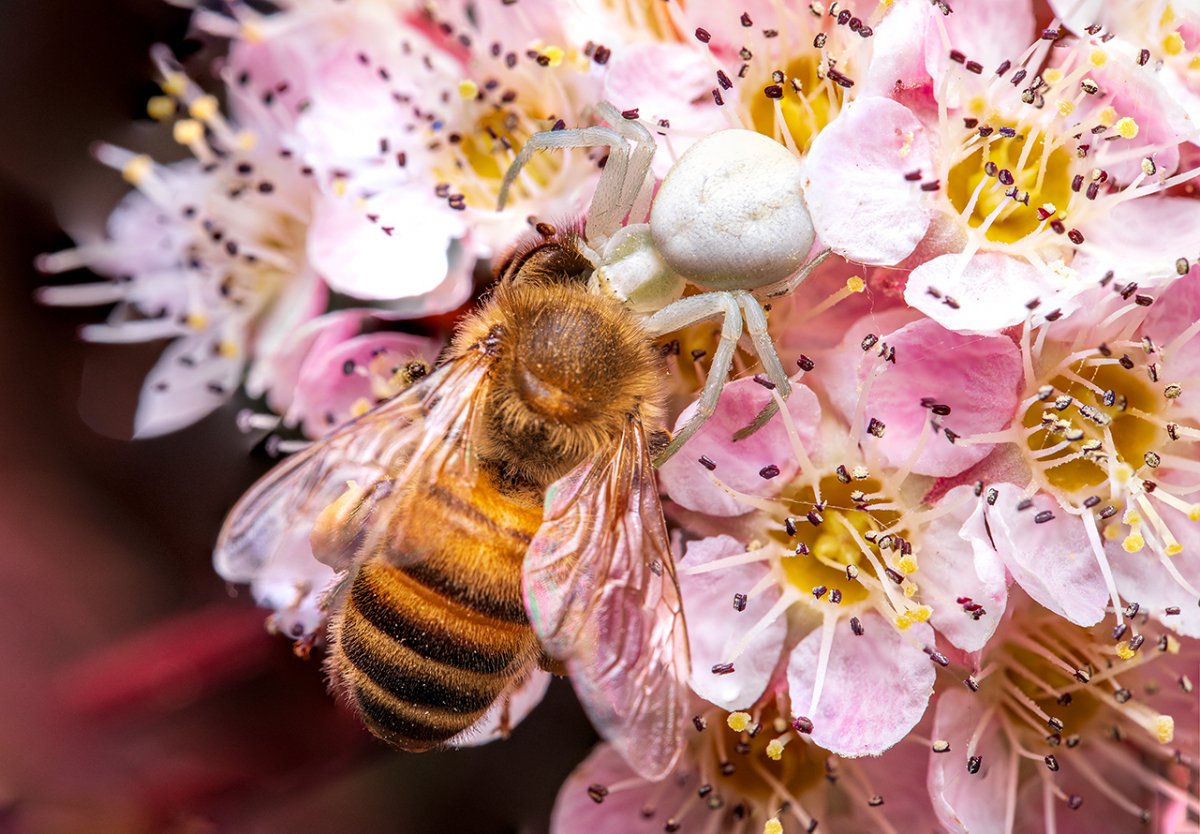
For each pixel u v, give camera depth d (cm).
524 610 9
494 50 10
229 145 10
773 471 9
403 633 9
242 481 11
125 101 11
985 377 9
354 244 10
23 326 11
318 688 11
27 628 11
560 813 10
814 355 9
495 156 10
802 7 9
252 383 10
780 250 9
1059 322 9
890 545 9
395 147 10
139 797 11
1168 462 9
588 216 9
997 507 9
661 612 9
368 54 10
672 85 9
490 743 10
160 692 11
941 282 9
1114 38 9
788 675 9
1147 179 9
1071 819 10
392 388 9
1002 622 9
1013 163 9
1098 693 9
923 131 9
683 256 9
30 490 12
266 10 11
